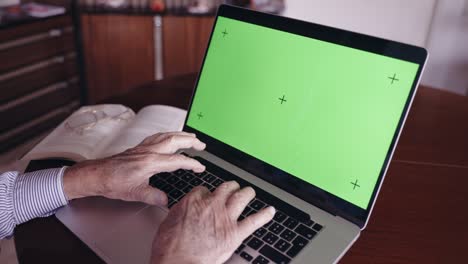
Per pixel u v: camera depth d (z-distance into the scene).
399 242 0.62
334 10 2.16
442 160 0.84
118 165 0.62
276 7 2.09
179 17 1.97
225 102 0.77
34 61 1.87
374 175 0.59
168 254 0.50
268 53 0.72
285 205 0.63
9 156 1.82
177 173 0.72
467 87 2.13
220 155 0.75
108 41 2.03
